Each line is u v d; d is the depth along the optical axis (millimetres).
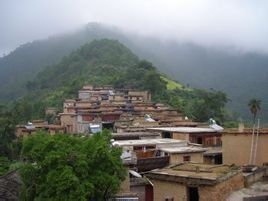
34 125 92875
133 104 108125
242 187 27750
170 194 27500
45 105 132125
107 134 31297
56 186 25500
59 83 180500
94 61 192750
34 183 27328
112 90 129875
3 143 73562
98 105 104938
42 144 27844
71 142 29047
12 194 30562
